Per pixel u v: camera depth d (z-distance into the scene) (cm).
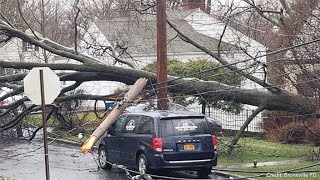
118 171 1727
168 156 1490
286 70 2022
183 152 1499
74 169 1794
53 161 2031
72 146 2523
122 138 1648
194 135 1520
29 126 2942
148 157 1514
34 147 2508
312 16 1803
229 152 1912
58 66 1942
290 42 1692
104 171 1731
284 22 1753
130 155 1605
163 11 1800
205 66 2650
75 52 1995
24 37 1973
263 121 2522
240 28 3644
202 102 2530
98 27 3750
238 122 2712
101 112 2928
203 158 1518
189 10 3909
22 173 1744
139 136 1564
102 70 1933
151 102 2084
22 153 2298
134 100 1698
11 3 3419
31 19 3738
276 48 1895
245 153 1964
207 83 1895
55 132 2667
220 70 2395
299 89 1786
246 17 2911
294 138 2258
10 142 2750
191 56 4009
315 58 1667
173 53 3816
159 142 1492
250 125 2628
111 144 1716
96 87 4191
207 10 3975
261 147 2136
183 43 4034
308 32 1709
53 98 1316
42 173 1728
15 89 2006
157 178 1520
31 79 1303
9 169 1842
